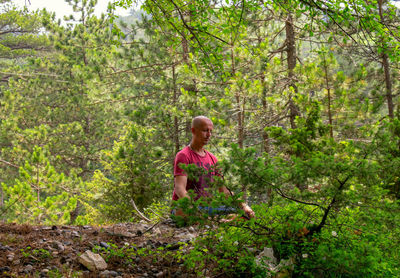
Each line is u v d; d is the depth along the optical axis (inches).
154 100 567.2
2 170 720.3
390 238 116.5
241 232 122.6
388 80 446.3
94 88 609.0
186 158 155.1
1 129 738.2
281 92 417.4
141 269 129.1
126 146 475.5
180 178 152.2
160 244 152.2
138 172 441.7
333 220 118.6
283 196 112.1
